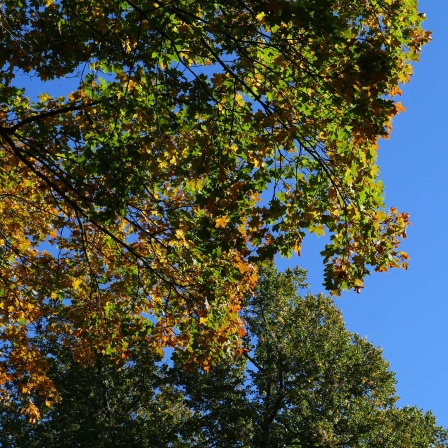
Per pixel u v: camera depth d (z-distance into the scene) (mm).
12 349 12750
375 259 9688
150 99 9359
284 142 9344
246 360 28422
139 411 30875
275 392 28562
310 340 29094
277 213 9422
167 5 8484
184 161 9547
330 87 8773
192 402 28531
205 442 26781
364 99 8594
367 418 27094
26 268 12156
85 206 10719
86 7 10016
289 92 9680
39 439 27641
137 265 10969
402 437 27094
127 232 11727
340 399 27797
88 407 28875
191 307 10906
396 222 9844
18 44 9758
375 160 9672
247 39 9430
